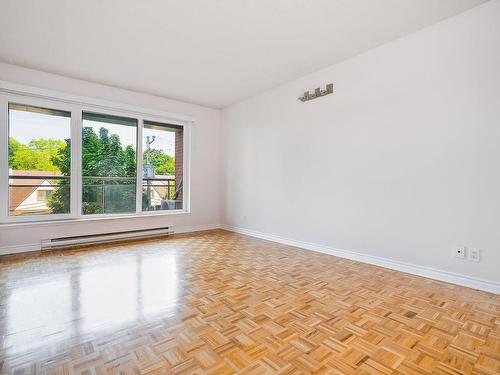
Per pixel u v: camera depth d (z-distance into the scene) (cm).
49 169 379
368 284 251
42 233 366
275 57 332
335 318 188
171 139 508
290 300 216
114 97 425
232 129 524
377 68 309
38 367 137
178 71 371
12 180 355
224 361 141
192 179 518
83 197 406
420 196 276
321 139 370
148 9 240
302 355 147
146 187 474
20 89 345
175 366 137
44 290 234
